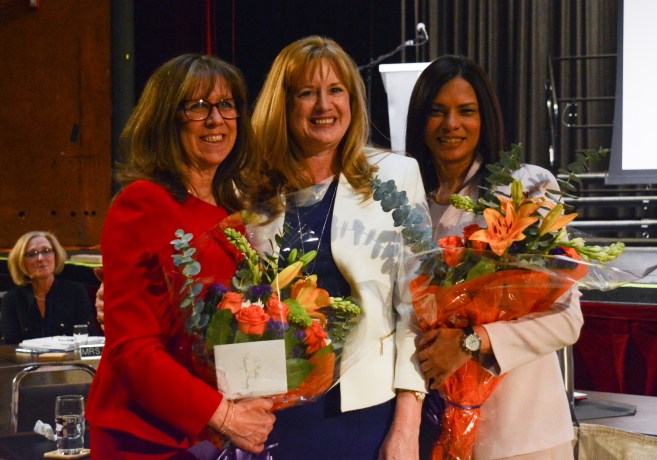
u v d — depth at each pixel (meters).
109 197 7.02
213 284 1.78
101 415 1.83
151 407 1.77
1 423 3.46
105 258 1.83
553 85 7.02
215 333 1.74
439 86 2.28
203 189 1.99
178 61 1.93
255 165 2.03
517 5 7.39
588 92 7.32
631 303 3.14
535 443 2.01
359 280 1.94
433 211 2.29
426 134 2.31
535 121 7.39
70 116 6.95
